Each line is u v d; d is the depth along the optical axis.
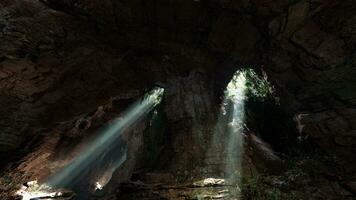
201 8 9.12
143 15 9.43
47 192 10.80
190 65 11.62
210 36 10.13
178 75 12.14
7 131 9.76
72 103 11.06
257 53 10.35
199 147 10.85
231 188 9.12
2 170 10.45
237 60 10.99
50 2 8.84
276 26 8.84
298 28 8.77
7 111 9.52
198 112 11.84
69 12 9.12
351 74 9.34
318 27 8.70
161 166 11.30
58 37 9.38
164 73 11.99
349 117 9.49
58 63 9.77
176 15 9.43
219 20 9.44
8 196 10.34
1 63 8.73
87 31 9.77
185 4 9.01
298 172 9.27
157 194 9.45
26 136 10.30
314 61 9.35
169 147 11.85
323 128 9.84
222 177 9.74
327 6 8.12
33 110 10.07
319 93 10.18
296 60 9.71
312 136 10.02
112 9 9.14
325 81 9.79
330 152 9.63
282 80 10.59
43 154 11.73
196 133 11.29
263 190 8.88
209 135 11.13
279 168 9.78
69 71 10.22
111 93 12.01
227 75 12.19
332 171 9.22
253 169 9.90
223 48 10.49
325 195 8.60
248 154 10.38
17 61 8.91
